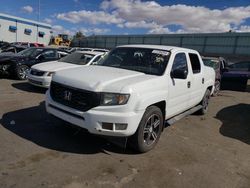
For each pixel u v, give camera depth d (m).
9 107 6.41
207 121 6.92
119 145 4.28
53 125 5.27
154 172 3.82
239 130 6.39
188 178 3.75
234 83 13.10
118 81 4.15
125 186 3.38
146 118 4.25
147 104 4.17
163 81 4.66
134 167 3.90
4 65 10.45
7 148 4.11
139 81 4.23
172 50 5.31
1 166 3.57
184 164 4.18
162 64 4.96
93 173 3.61
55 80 4.53
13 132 4.78
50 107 4.52
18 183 3.21
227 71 12.57
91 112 3.89
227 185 3.68
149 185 3.46
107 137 4.24
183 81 5.38
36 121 5.46
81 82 4.11
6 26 54.22
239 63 14.20
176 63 5.27
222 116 7.65
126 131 3.95
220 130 6.25
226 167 4.23
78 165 3.79
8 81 10.27
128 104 3.91
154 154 4.44
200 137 5.58
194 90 6.10
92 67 5.11
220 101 10.21
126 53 5.45
